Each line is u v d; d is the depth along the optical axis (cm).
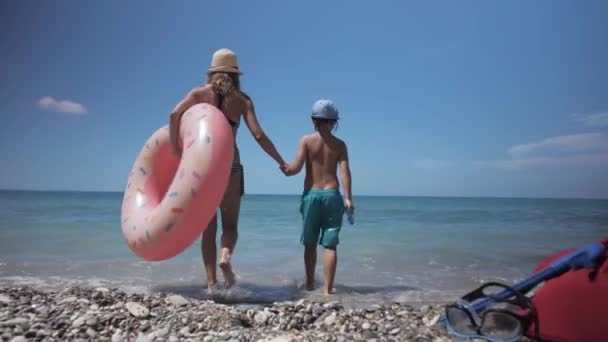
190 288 469
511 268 626
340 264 651
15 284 484
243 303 409
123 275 539
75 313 316
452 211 2969
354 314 332
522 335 252
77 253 706
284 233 1109
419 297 441
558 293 249
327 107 458
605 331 230
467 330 268
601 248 246
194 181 375
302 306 346
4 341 262
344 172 465
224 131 394
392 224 1567
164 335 278
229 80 444
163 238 383
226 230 448
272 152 451
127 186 468
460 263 665
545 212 2952
